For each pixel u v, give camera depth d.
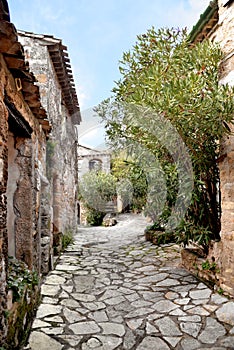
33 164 3.38
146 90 3.82
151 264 5.05
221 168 3.49
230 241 3.34
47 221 4.66
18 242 3.20
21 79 2.47
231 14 3.42
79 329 2.80
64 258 5.74
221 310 3.09
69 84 7.39
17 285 2.41
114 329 2.80
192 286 3.86
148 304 3.39
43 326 2.84
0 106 1.98
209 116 3.15
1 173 1.97
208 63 3.54
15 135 3.24
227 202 3.40
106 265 5.14
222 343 2.49
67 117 8.55
